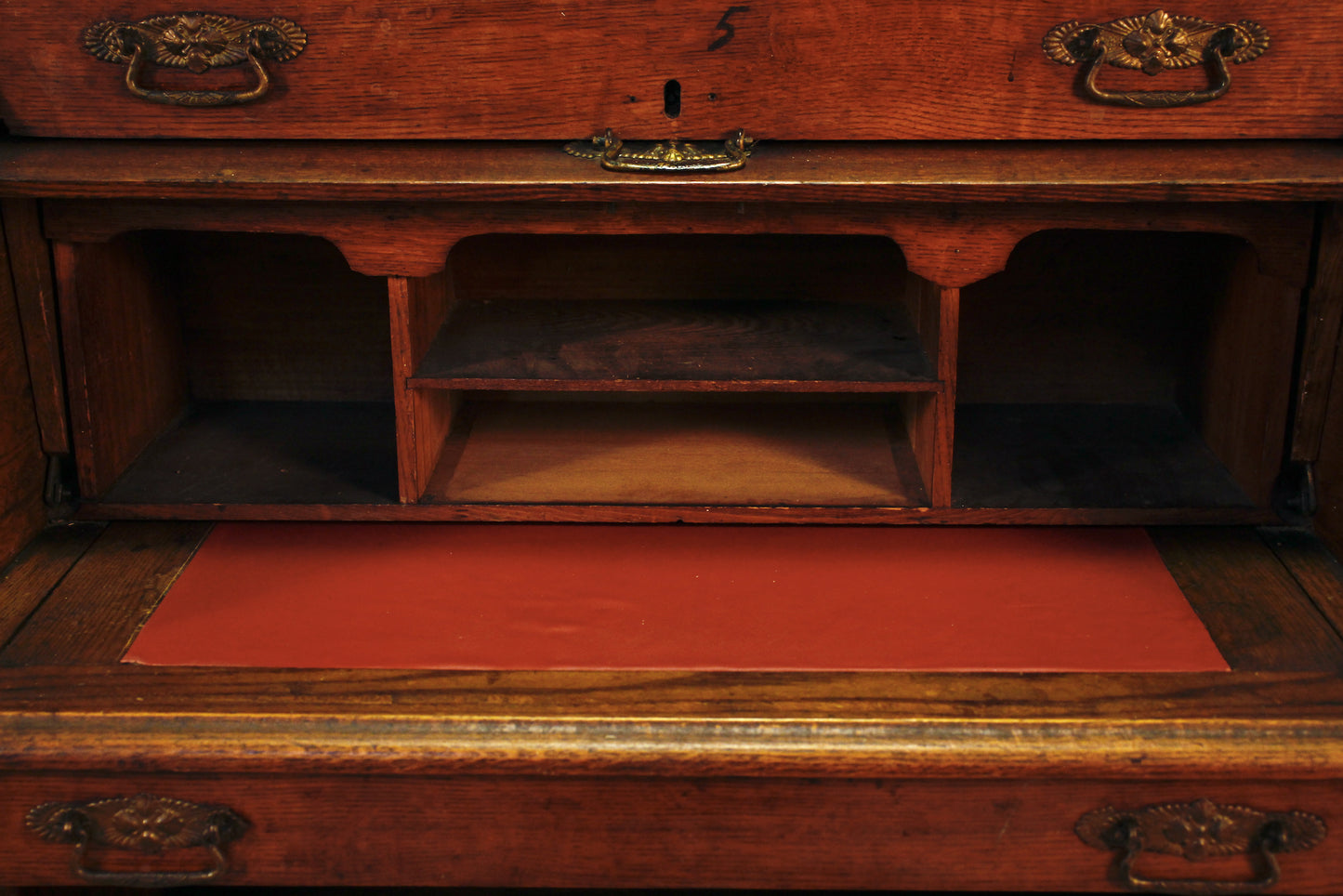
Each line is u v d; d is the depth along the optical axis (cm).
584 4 135
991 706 127
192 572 152
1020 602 146
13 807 128
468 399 194
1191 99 136
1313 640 137
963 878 132
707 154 138
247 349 194
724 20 135
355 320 192
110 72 139
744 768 124
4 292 147
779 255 187
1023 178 135
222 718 126
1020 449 178
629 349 166
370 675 133
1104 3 133
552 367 158
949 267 144
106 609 144
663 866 132
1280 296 150
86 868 132
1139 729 124
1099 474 169
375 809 129
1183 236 183
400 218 143
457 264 188
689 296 190
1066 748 123
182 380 192
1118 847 129
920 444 169
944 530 163
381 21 136
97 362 158
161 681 132
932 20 135
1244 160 136
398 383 153
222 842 130
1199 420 181
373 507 160
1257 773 123
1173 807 127
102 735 125
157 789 128
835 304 187
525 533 163
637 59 137
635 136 141
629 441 181
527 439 181
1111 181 134
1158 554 155
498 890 191
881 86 138
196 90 139
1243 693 129
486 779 128
